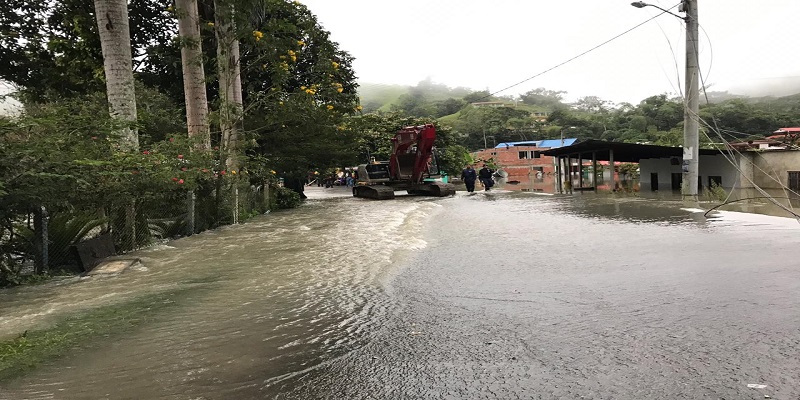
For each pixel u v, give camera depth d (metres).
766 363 3.24
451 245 8.64
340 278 6.30
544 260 6.95
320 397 3.03
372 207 18.50
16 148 6.16
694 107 15.37
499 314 4.55
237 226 12.63
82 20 15.86
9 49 16.78
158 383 3.27
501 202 18.14
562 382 3.09
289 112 18.03
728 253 6.86
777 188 24.25
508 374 3.24
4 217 6.26
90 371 3.48
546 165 78.50
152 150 10.17
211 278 6.46
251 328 4.38
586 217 11.83
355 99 28.34
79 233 7.76
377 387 3.15
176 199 10.49
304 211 17.52
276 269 6.95
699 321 4.09
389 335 4.12
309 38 23.78
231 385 3.22
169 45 20.03
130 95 10.84
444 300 5.12
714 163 26.64
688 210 12.48
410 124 60.44
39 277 6.77
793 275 5.50
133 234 8.82
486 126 115.75
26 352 3.86
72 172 6.66
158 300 5.41
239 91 17.78
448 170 62.25
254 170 16.98
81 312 5.00
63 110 7.81
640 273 5.91
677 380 3.04
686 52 15.40
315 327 4.38
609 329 4.00
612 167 26.03
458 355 3.61
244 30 14.60
